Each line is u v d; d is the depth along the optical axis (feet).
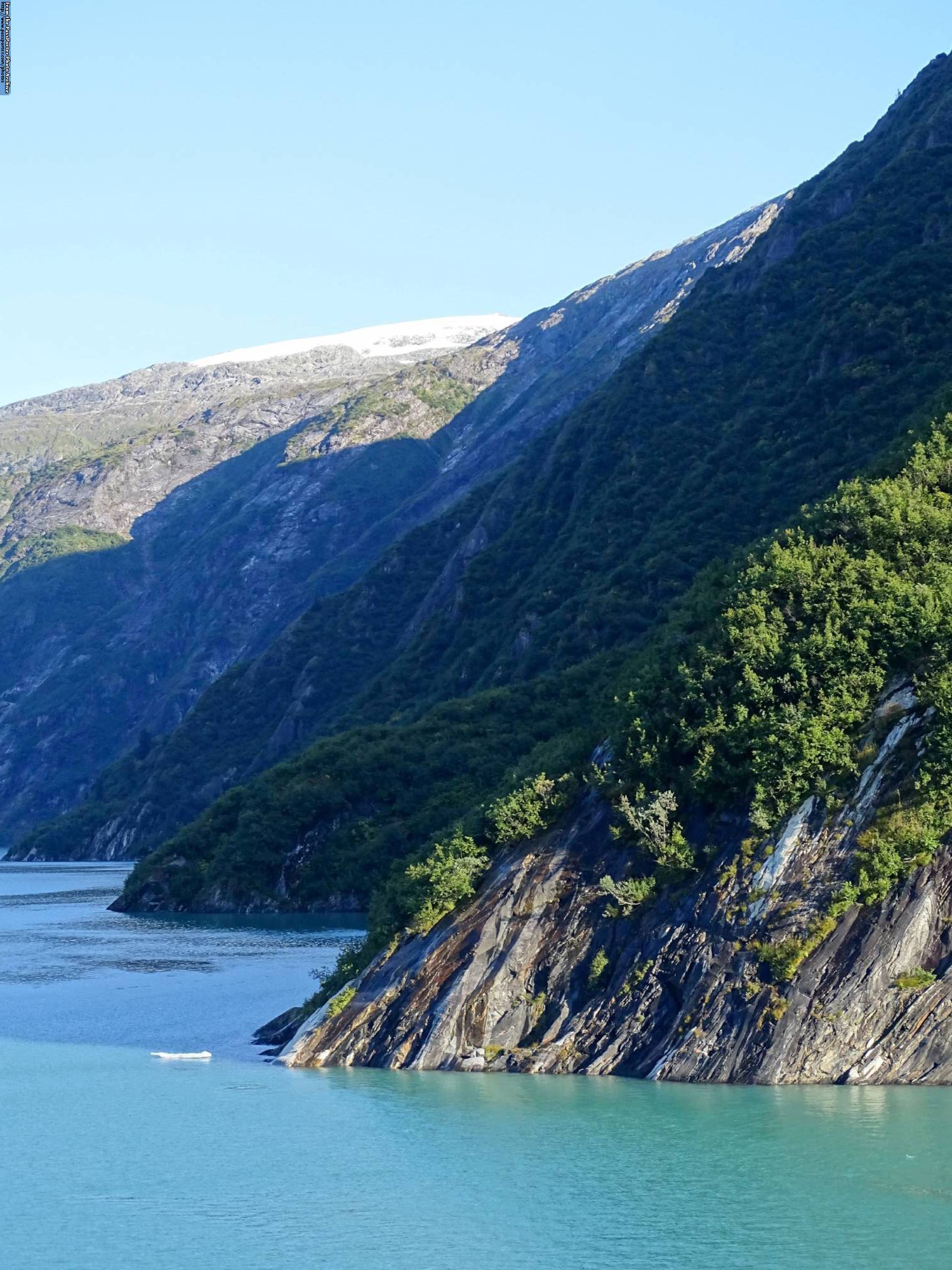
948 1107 157.79
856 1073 164.45
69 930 440.86
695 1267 124.36
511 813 208.44
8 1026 249.14
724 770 189.57
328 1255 128.77
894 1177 142.41
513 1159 151.02
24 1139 166.50
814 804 179.93
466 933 195.93
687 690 201.16
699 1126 156.15
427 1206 139.85
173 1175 151.53
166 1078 198.80
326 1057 198.18
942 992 164.04
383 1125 164.35
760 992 169.58
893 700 185.88
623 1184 143.64
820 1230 131.23
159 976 314.35
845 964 167.12
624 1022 178.29
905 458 255.09
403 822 514.68
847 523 225.97
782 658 196.95
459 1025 187.52
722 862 182.09
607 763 205.57
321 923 453.99
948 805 171.12
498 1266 125.39
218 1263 127.44
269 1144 160.66
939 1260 124.67
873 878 168.96
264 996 277.23
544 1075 178.91
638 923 184.65
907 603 193.36
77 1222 138.41
